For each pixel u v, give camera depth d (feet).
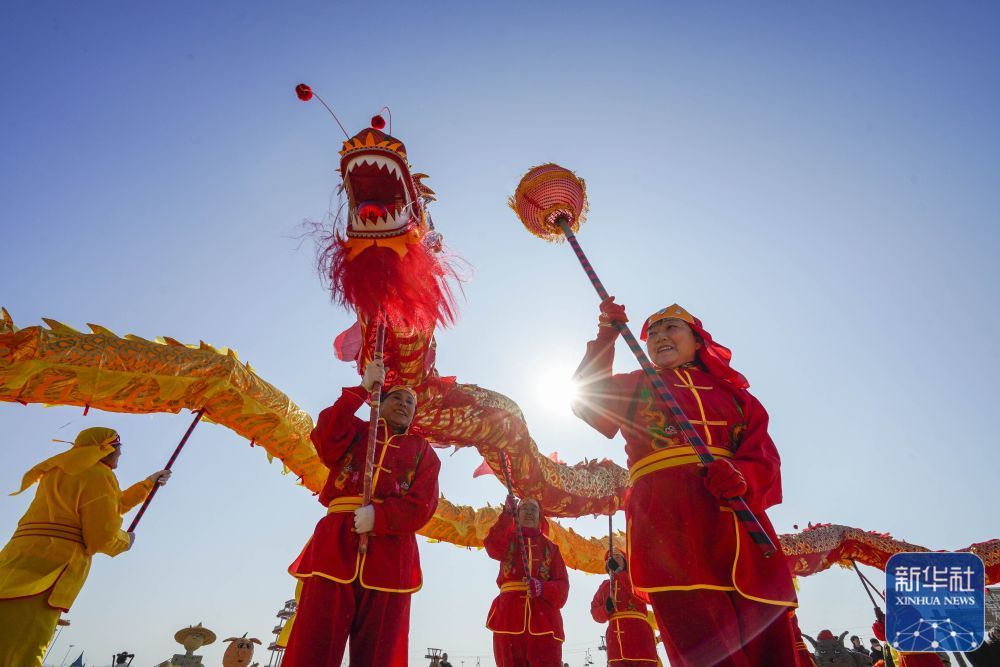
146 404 18.04
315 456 21.89
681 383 9.75
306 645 9.07
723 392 9.87
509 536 20.70
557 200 12.76
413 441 11.31
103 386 17.04
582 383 10.27
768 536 8.43
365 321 13.19
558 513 24.63
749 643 7.79
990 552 32.89
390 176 11.62
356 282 11.29
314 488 22.33
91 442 14.75
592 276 11.30
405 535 10.50
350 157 11.67
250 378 20.29
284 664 9.29
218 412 19.54
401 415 11.42
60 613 13.29
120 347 17.57
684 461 8.75
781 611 7.82
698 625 7.58
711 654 7.42
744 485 7.96
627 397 9.78
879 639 29.53
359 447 10.80
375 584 9.74
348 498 10.37
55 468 14.10
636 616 22.80
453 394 18.66
